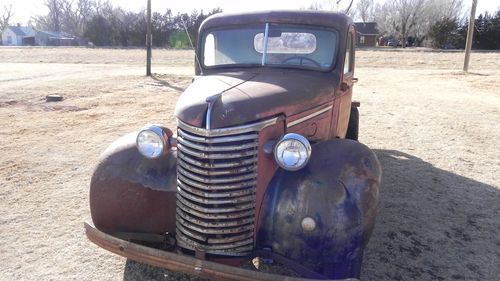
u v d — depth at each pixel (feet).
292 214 10.03
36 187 18.92
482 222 15.64
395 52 129.59
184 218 10.53
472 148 25.00
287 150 9.90
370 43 216.33
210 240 10.24
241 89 11.21
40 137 26.99
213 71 15.16
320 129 13.37
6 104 37.11
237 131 9.84
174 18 186.80
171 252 10.42
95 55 113.80
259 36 14.70
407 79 58.70
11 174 20.42
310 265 10.02
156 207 11.44
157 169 11.44
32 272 12.60
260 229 10.45
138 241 11.89
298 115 11.71
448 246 13.99
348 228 9.75
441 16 203.92
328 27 14.34
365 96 43.37
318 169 10.30
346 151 10.83
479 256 13.44
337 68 14.40
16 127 29.40
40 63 85.66
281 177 10.48
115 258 13.42
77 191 18.52
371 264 12.93
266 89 11.42
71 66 77.15
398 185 19.04
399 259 13.23
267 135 10.50
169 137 11.23
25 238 14.51
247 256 10.47
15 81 51.67
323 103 13.23
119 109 35.65
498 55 111.65
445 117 33.14
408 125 30.71
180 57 104.73
